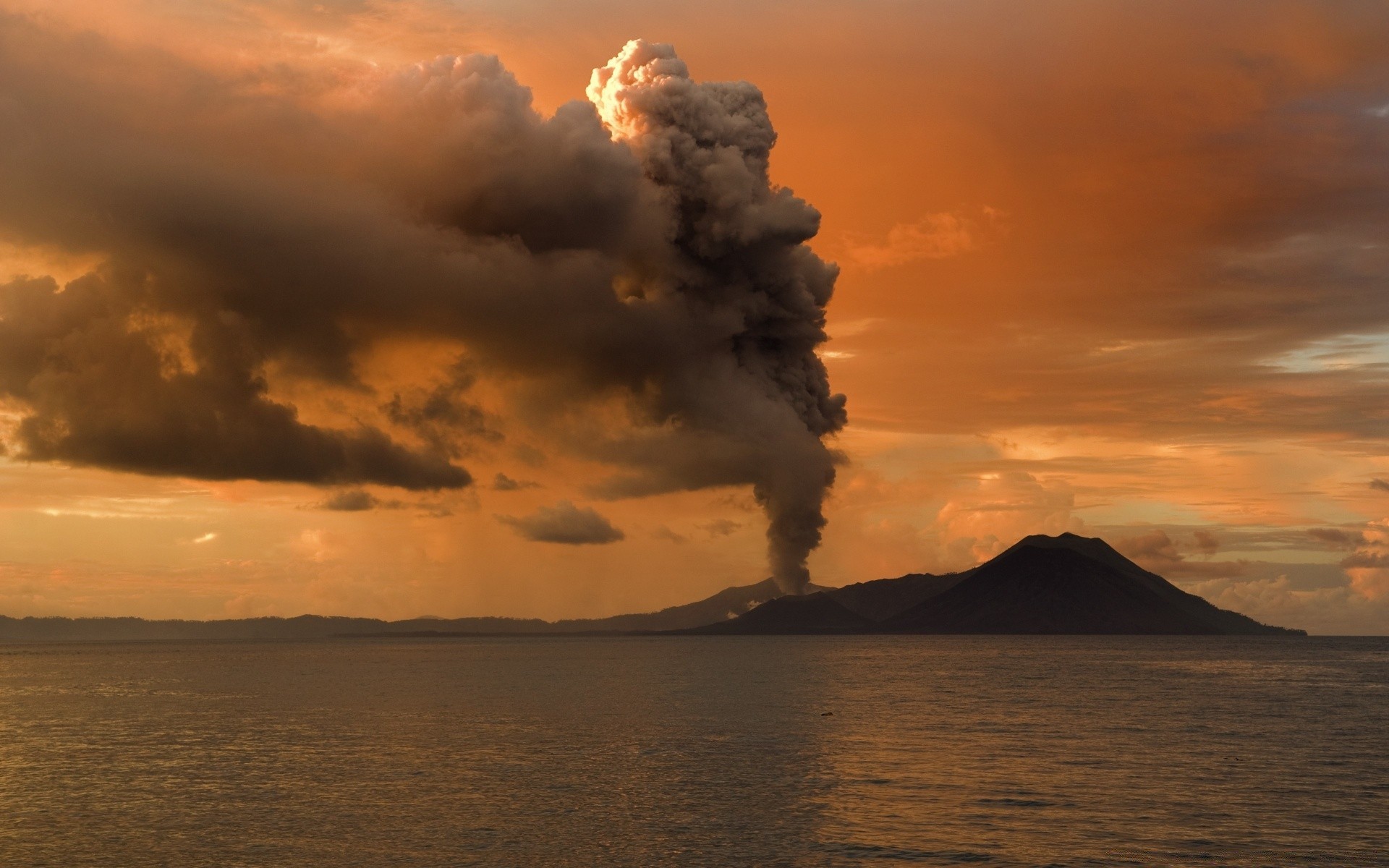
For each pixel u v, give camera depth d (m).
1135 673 126.06
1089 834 32.38
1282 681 110.06
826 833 32.53
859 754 49.47
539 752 50.31
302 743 54.19
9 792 40.00
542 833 32.50
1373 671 134.38
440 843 31.27
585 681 108.12
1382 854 30.17
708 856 29.83
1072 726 61.97
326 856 30.00
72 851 30.77
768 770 44.31
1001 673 123.44
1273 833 32.53
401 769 44.88
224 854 30.30
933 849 30.58
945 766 45.56
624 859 29.56
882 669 134.50
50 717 70.44
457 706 76.31
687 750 50.78
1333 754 49.84
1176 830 32.97
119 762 47.84
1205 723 64.44
